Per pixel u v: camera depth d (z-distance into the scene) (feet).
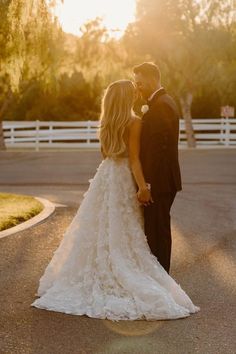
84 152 111.04
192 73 122.21
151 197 21.89
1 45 54.65
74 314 20.52
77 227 22.07
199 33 118.32
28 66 68.18
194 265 28.04
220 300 22.54
